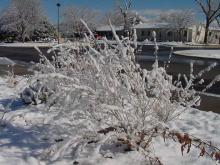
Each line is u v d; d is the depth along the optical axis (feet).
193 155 14.66
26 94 22.59
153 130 14.35
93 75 14.35
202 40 276.82
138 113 14.12
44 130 16.52
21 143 15.12
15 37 217.15
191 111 23.35
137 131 14.08
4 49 131.44
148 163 13.55
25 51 116.26
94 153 12.78
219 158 13.62
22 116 18.56
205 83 42.34
